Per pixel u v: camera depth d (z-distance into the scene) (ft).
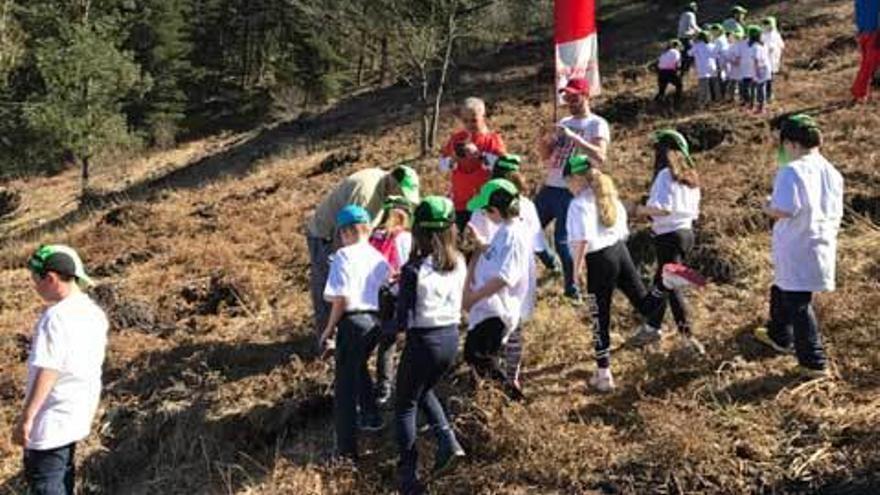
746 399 19.52
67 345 16.76
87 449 23.29
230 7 160.76
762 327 22.18
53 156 87.97
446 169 24.81
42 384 16.58
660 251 21.90
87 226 52.60
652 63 76.59
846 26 72.95
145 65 134.00
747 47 50.70
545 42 102.12
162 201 56.29
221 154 91.40
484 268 19.03
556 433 18.89
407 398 17.81
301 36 140.56
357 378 19.24
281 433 22.15
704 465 17.31
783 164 19.98
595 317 20.61
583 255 19.99
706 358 21.34
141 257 39.65
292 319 29.07
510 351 20.51
